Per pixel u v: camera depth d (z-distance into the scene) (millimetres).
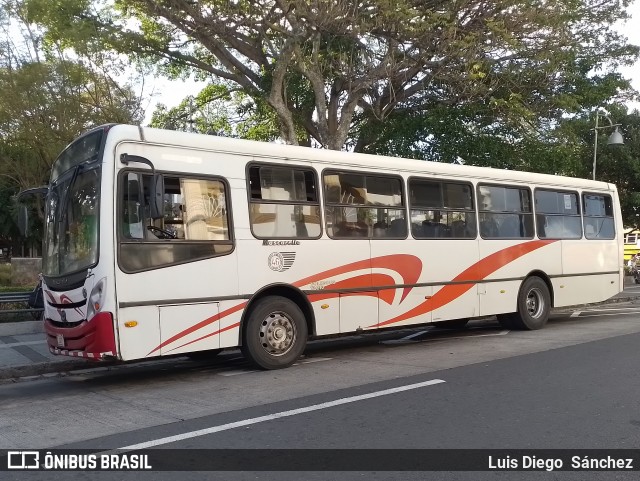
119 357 7492
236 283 8523
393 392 7242
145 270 7773
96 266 7539
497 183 12227
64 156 8789
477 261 11664
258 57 18891
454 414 6262
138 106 17812
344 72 17000
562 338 11438
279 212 9055
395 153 20172
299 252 9180
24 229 9406
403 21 15773
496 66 19266
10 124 17125
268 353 8852
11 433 6086
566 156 21250
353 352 10656
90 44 16625
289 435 5676
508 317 12789
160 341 7836
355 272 9797
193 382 8430
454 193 11445
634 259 31203
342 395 7180
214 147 8531
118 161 7750
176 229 8078
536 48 18578
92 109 17422
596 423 5887
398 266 10367
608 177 29250
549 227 13266
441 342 11602
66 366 10000
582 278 13898
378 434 5648
